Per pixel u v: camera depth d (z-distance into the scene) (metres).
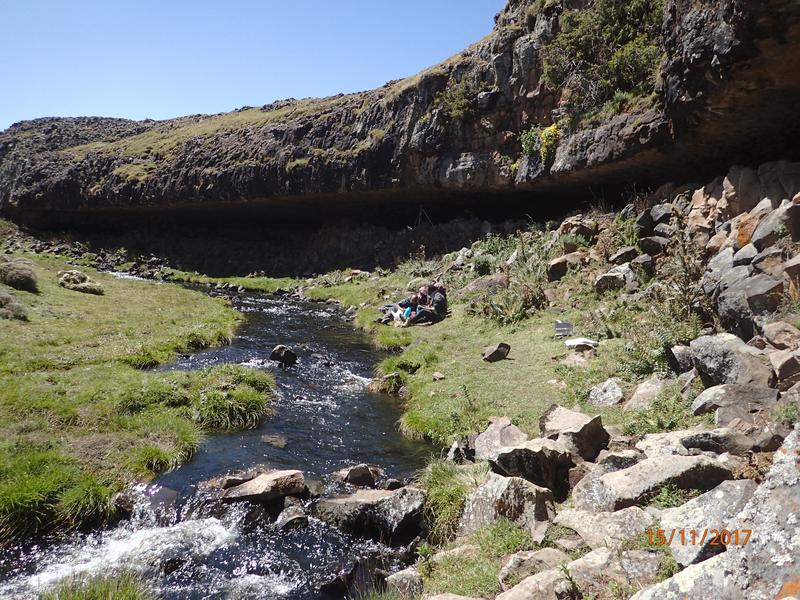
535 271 16.16
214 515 6.96
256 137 33.19
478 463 7.13
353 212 32.41
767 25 9.03
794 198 9.19
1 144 49.28
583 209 20.73
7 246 37.19
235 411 9.92
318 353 14.98
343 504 6.86
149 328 15.42
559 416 7.70
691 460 5.20
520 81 21.84
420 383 11.64
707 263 11.42
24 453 7.57
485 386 10.59
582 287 14.29
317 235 32.62
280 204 32.53
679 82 12.55
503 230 22.50
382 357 14.65
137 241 37.91
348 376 13.02
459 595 4.53
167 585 5.66
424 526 6.47
